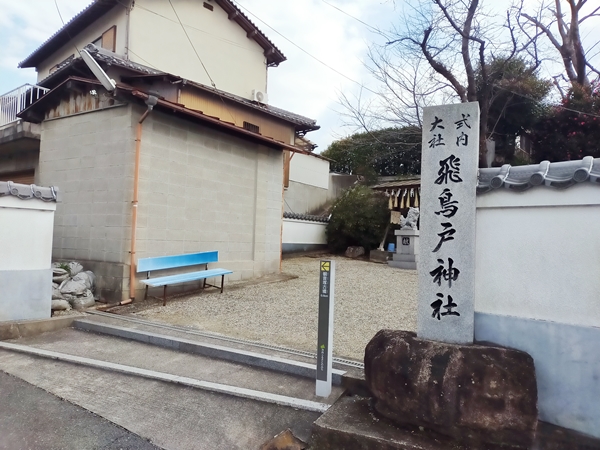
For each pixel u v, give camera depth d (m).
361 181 20.72
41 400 4.16
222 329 6.41
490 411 3.06
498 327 3.62
